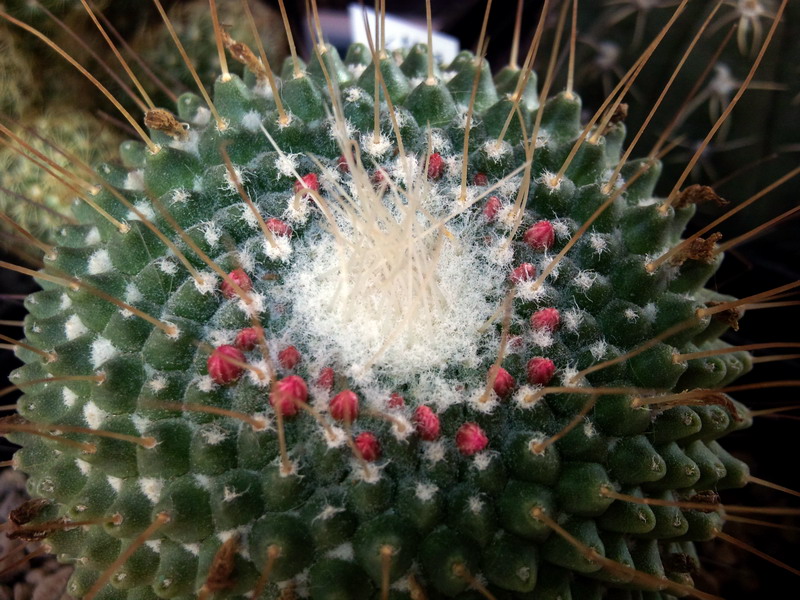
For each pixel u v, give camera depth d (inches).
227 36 4.1
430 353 3.4
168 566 3.2
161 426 3.3
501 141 3.9
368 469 3.1
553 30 6.3
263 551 3.1
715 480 3.7
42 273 3.7
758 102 5.6
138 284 3.6
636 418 3.3
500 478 3.2
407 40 7.0
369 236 3.4
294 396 3.2
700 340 4.0
